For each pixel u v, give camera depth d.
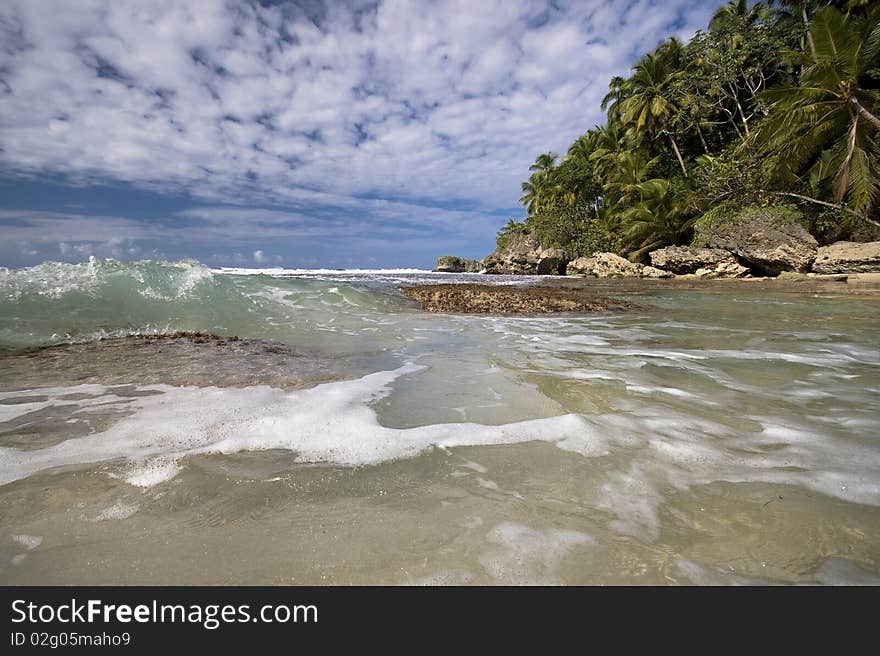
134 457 1.81
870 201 14.65
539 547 1.26
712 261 21.17
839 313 7.73
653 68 25.62
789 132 15.06
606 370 3.50
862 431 2.17
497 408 2.51
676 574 1.16
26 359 3.40
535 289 12.51
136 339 4.29
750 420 2.32
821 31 13.48
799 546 1.26
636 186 26.80
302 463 1.79
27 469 1.68
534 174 44.16
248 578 1.13
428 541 1.29
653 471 1.73
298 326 5.57
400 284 13.11
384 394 2.78
